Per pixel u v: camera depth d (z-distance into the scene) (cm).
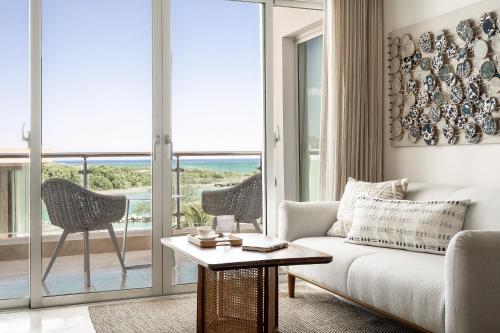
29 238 389
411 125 427
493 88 353
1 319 357
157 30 418
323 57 455
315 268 357
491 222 304
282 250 297
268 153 454
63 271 397
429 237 318
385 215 345
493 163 357
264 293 298
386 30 457
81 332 327
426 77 409
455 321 241
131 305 387
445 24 392
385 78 457
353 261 322
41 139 391
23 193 388
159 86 419
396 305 280
